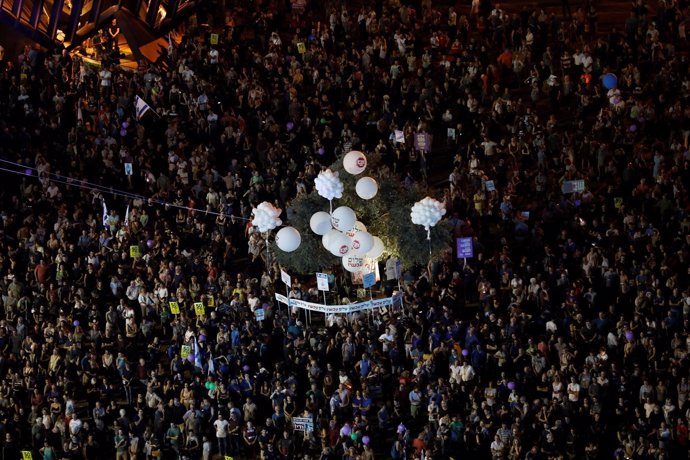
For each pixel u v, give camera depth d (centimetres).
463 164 12412
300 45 13850
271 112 13350
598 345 10381
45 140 12925
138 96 12938
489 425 9569
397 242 8825
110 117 12988
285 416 9938
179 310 10750
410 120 13212
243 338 10506
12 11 13838
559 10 15238
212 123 12975
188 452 9825
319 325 11112
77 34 14488
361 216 8888
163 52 14438
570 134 13000
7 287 11150
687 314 10325
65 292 11119
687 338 10050
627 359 10162
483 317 10638
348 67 13638
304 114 13175
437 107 13212
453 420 9625
